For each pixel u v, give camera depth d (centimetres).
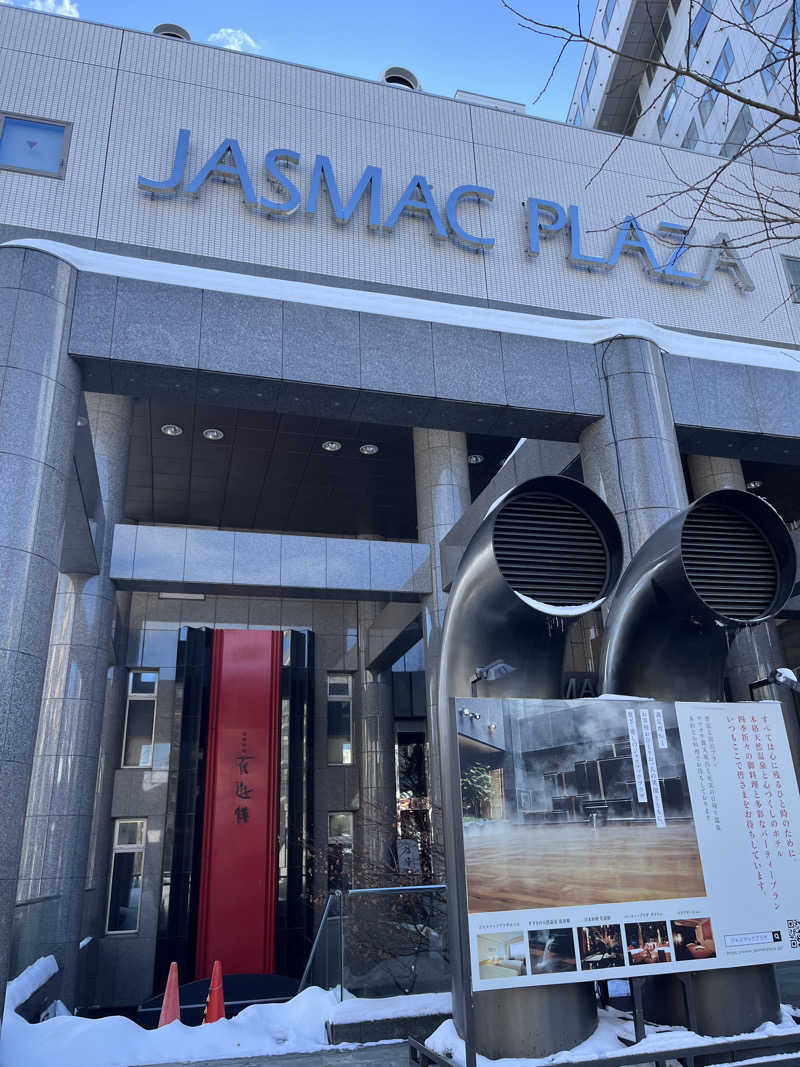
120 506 1508
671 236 1480
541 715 507
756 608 545
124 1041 642
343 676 2269
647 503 982
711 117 2380
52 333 856
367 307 1010
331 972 764
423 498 1655
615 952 472
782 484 1955
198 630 2059
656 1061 451
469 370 1019
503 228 1389
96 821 1836
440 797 1411
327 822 2080
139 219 1190
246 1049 641
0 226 1117
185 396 975
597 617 1788
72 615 1403
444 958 722
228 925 1783
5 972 678
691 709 532
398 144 1392
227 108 1306
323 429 1825
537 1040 471
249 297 965
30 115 1197
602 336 1082
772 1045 475
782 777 534
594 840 489
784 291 1531
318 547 1569
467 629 529
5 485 773
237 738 1953
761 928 499
